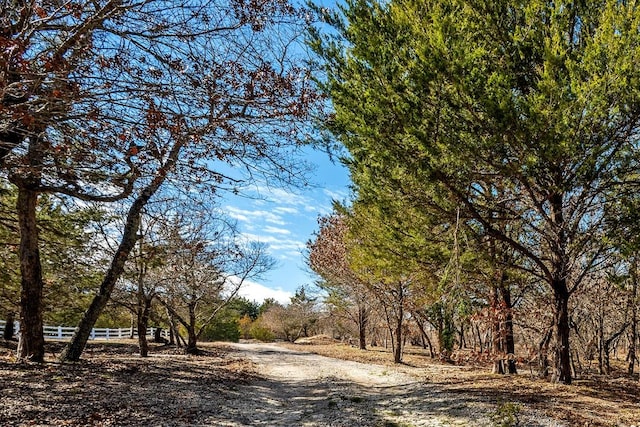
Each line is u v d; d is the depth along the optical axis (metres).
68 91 4.75
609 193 10.09
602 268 10.90
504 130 8.16
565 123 7.83
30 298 12.38
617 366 24.80
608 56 7.81
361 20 9.45
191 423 8.27
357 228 13.29
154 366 15.59
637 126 9.03
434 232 10.96
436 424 8.53
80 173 6.02
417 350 35.56
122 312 27.33
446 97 8.48
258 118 6.04
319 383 15.77
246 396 12.23
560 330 11.76
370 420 9.27
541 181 9.30
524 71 9.56
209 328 43.28
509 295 14.11
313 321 56.16
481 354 13.80
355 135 9.70
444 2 8.77
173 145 5.93
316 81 9.38
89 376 11.30
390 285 22.67
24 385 9.31
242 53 6.02
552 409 8.91
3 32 4.21
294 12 6.26
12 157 5.79
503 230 11.69
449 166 9.25
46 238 15.52
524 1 9.03
